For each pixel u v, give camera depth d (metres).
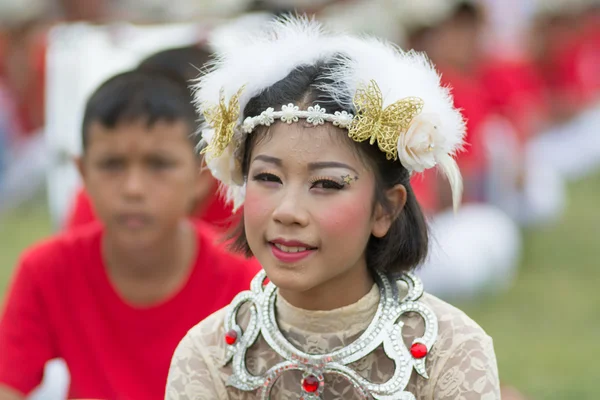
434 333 5.27
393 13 16.50
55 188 11.17
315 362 5.27
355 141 5.07
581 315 14.39
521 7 28.00
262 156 5.05
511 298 15.38
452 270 14.77
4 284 15.16
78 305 7.21
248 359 5.47
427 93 5.24
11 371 7.09
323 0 16.22
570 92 28.41
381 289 5.45
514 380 11.59
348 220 5.03
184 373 5.57
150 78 7.23
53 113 11.11
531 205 19.30
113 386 7.17
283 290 5.46
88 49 10.91
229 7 14.13
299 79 5.15
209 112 5.50
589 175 25.53
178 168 6.98
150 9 15.55
